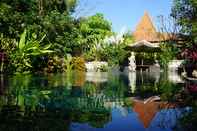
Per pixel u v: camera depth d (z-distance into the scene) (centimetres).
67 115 553
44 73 2088
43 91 951
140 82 1442
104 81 1486
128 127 461
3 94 854
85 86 1172
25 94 860
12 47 1938
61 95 861
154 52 3366
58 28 2420
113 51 3672
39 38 2280
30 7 2180
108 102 739
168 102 741
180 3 2308
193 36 2166
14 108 618
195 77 1652
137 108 647
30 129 436
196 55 1717
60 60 2533
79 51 3775
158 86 1215
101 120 512
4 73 1777
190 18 2275
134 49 3306
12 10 2022
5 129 434
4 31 1994
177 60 3081
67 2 2881
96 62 3300
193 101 764
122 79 1667
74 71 2727
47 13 2486
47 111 589
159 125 473
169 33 3198
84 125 470
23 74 1834
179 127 458
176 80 1572
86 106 666
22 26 2128
